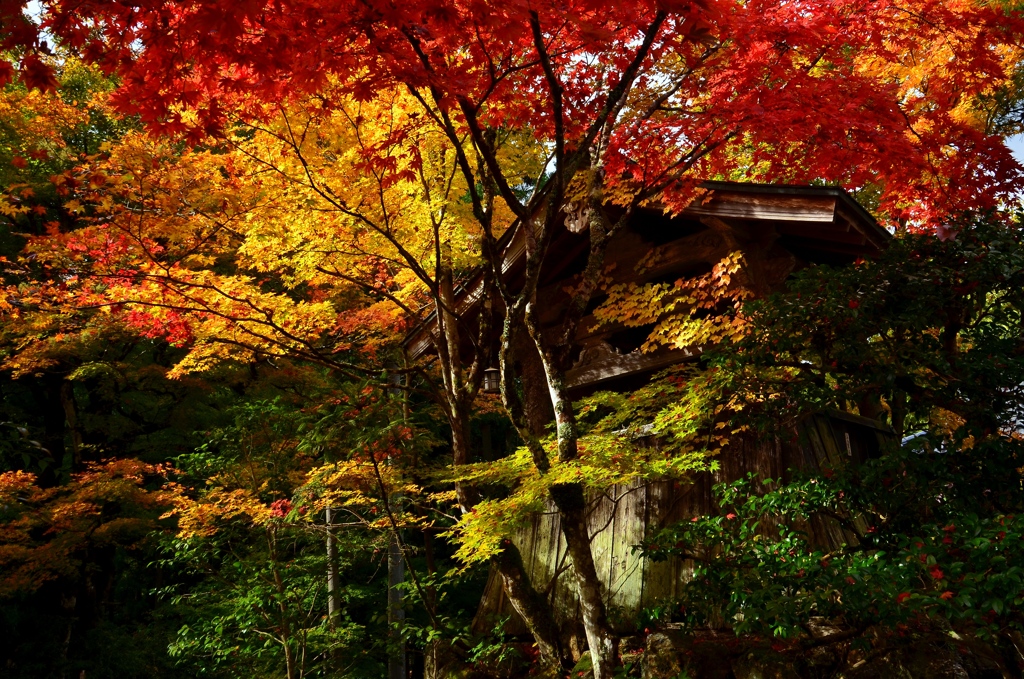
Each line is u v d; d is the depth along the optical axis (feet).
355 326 31.78
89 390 47.70
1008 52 28.89
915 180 20.88
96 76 40.01
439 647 26.84
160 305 24.22
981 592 12.71
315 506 27.91
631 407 24.17
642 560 25.03
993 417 16.62
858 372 18.26
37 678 40.04
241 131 28.81
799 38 17.79
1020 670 16.34
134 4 11.58
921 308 17.31
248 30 14.12
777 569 15.75
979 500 16.30
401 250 24.26
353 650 30.63
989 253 17.88
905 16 19.54
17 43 11.53
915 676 16.98
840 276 18.37
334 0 12.53
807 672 18.45
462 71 15.40
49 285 25.34
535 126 20.39
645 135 20.25
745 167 32.09
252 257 26.86
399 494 29.40
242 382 45.80
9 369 45.96
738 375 19.57
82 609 46.29
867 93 18.47
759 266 25.59
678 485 25.58
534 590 25.30
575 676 22.56
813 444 24.56
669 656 20.12
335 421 26.21
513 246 29.25
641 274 28.78
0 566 41.78
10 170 38.32
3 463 50.42
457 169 26.04
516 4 12.58
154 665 41.93
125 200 26.81
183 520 28.94
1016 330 19.25
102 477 38.22
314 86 14.14
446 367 28.02
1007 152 19.39
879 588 13.56
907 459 16.42
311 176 23.17
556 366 20.11
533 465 22.74
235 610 28.89
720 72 19.20
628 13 15.56
